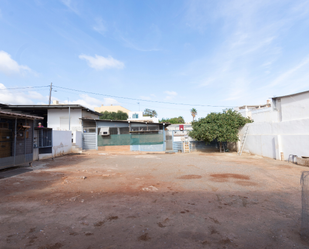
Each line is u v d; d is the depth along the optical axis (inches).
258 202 197.6
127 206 184.9
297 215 166.2
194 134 745.6
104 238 127.4
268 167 404.5
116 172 357.1
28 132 422.0
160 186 259.4
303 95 494.3
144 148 829.2
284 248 118.1
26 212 168.4
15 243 119.8
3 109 815.1
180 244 121.1
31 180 283.7
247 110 981.2
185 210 175.8
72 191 233.1
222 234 133.9
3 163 346.9
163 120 2191.2
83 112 900.0
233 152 760.3
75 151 734.5
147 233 134.3
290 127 486.9
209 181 286.4
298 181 283.9
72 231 136.3
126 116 2193.7
